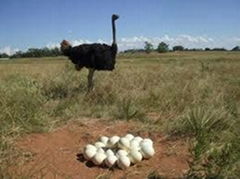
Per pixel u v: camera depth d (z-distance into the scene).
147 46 46.03
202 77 8.44
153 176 3.38
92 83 6.09
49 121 4.54
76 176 3.39
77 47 5.77
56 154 3.76
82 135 4.29
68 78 7.11
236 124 4.35
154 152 3.80
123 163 3.49
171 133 4.32
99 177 3.37
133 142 3.69
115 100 5.49
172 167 3.60
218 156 3.56
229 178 3.27
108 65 5.78
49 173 3.37
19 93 4.86
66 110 5.00
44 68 12.09
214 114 4.35
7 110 4.29
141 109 5.03
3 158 3.46
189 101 5.50
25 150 3.73
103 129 4.49
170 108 5.25
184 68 10.97
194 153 3.70
